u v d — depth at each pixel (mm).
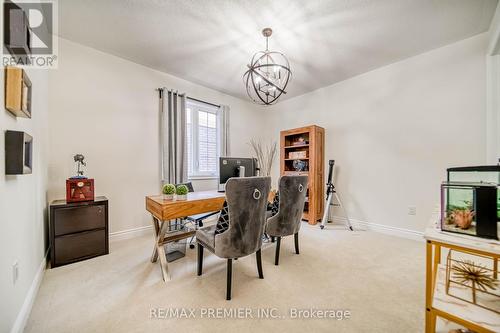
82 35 2334
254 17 2049
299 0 1829
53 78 2314
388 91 3029
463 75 2426
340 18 2059
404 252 2357
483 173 1199
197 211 1896
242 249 1583
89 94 2557
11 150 1081
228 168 2527
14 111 1137
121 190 2795
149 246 2523
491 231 873
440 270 1196
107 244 2285
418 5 1895
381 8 1928
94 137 2586
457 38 2400
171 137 3219
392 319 1321
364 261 2135
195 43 2486
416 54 2748
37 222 1702
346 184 3518
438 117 2609
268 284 1713
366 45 2527
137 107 2955
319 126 3842
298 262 2115
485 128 2295
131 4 1886
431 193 2672
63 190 2365
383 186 3096
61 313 1354
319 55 2750
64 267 1975
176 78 3406
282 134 4164
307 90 3998
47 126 2215
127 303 1461
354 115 3418
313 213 3529
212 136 4039
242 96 4344
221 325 1269
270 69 2635
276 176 4723
